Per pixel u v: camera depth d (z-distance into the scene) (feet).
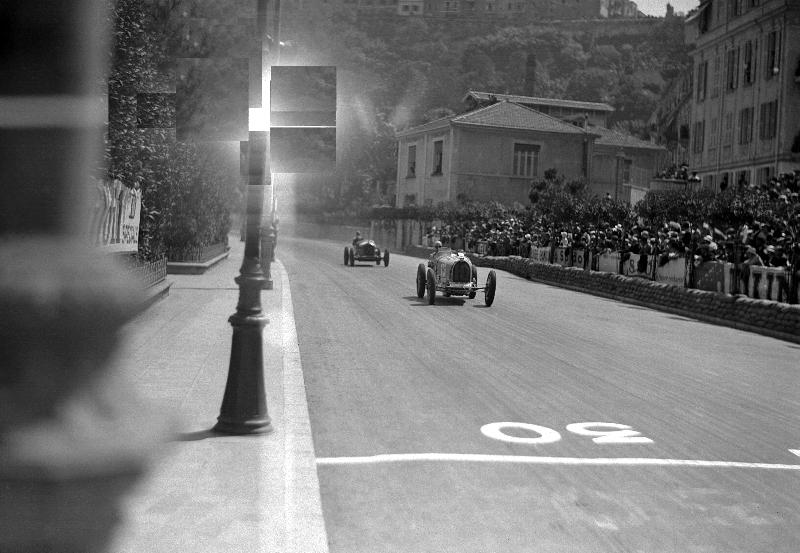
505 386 33.78
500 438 24.75
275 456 19.51
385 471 20.67
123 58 41.83
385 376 34.94
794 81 113.60
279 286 80.53
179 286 73.00
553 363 40.70
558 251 113.19
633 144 236.02
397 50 646.33
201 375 30.17
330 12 595.06
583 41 631.56
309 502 17.03
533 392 32.73
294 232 350.43
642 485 20.45
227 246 143.33
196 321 46.88
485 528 16.74
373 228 244.63
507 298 81.35
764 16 118.01
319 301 69.05
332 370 35.91
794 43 113.39
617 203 119.44
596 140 230.48
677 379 37.81
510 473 20.95
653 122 323.78
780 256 63.36
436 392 31.81
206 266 93.09
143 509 15.06
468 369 37.68
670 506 18.83
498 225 151.12
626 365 41.34
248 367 21.90
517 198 204.54
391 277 105.50
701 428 27.61
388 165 303.07
